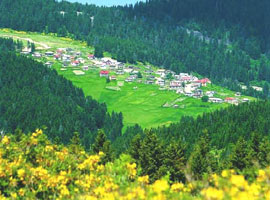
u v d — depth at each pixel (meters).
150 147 83.12
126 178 15.99
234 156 79.00
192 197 11.66
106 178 16.22
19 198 16.05
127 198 11.28
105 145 83.12
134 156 86.69
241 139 85.62
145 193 11.37
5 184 16.30
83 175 18.02
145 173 79.81
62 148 22.64
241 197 9.25
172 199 11.32
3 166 17.09
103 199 12.73
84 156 21.86
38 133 21.86
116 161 17.75
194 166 76.44
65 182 17.02
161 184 11.39
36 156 19.92
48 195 16.52
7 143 20.86
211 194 9.56
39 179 17.06
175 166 77.75
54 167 18.95
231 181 10.28
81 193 15.77
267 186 10.95
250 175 12.20
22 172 16.73
